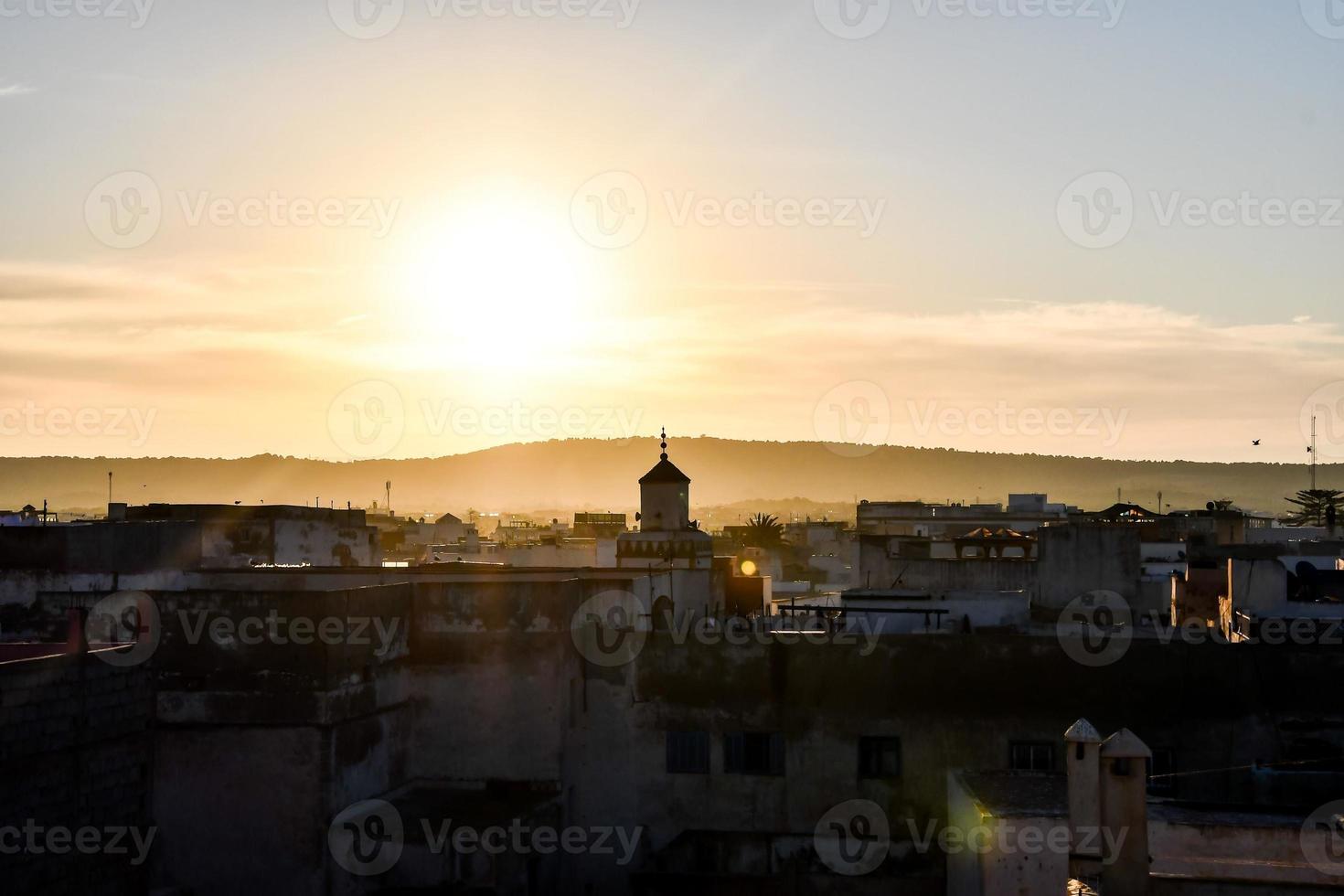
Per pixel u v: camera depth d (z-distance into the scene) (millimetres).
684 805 35906
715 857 35344
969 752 35000
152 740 32406
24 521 61500
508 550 84312
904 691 35406
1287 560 52844
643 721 36250
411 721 36156
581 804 36125
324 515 58375
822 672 35781
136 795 31406
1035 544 55562
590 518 117938
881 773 35375
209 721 32531
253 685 32500
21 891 27141
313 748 32188
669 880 34719
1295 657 34406
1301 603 40781
